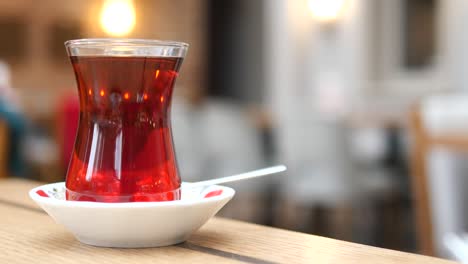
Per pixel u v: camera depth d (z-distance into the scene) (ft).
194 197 2.27
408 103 16.93
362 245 2.02
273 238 2.12
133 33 20.36
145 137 2.06
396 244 13.09
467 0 17.25
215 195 2.20
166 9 21.30
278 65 20.93
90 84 2.05
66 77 19.47
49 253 1.90
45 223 2.35
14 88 18.45
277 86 20.98
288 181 13.67
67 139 10.89
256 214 16.20
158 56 2.06
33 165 12.35
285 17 20.75
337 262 1.80
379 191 12.91
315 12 20.16
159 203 1.89
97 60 2.03
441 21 18.15
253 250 1.95
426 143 5.19
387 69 19.84
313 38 20.39
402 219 14.52
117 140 2.04
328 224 15.06
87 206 1.88
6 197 3.00
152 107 2.07
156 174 2.07
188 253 1.91
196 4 21.98
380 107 16.67
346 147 13.03
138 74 2.04
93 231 1.94
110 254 1.89
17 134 8.98
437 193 5.17
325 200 13.12
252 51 22.13
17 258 1.83
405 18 19.39
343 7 19.97
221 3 22.89
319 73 20.31
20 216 2.50
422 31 18.88
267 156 14.98
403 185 13.32
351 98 19.76
